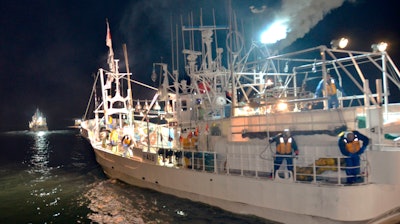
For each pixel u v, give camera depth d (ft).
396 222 35.91
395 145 35.17
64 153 122.72
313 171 34.96
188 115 64.08
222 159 44.88
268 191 37.58
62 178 72.95
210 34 61.26
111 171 69.41
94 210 47.91
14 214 47.55
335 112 35.88
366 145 33.17
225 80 59.82
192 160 47.26
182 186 48.01
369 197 32.81
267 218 38.06
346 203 32.58
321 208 33.71
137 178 58.49
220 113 55.26
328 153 35.88
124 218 43.86
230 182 41.27
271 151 37.99
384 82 40.68
